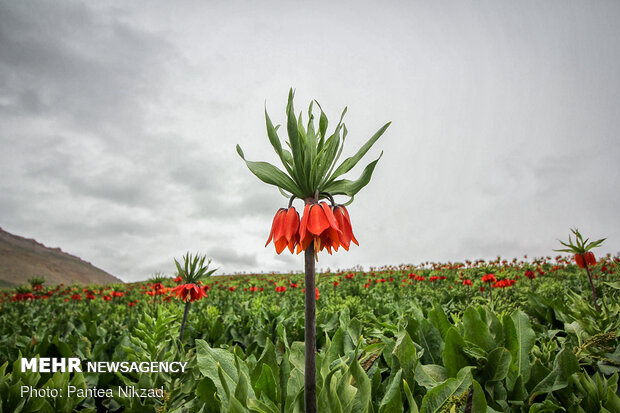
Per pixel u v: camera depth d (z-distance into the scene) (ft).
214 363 6.39
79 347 13.44
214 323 16.34
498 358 6.16
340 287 43.62
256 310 20.76
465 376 5.12
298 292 42.47
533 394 5.98
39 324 23.99
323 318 15.38
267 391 6.29
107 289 57.77
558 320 12.21
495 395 6.07
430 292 27.48
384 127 5.40
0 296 47.37
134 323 19.42
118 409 11.14
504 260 51.31
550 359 8.15
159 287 26.27
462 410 4.94
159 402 8.48
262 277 74.90
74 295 38.96
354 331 8.39
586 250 11.89
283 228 5.45
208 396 6.28
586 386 5.81
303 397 5.22
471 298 22.20
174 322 16.52
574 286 25.08
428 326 7.93
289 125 5.17
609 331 8.49
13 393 7.24
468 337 6.79
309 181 5.34
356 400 4.97
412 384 6.17
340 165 5.58
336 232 5.45
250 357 7.99
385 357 7.61
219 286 60.95
